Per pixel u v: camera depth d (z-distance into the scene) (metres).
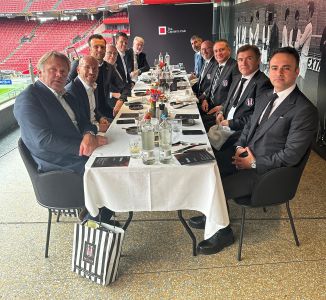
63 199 1.91
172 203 1.76
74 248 1.83
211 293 1.72
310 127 1.81
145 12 8.04
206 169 1.69
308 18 3.59
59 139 1.91
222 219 1.76
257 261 1.95
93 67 2.63
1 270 1.92
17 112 1.92
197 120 2.53
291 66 1.87
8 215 2.53
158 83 3.91
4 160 3.66
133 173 1.70
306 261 1.93
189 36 8.16
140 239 2.19
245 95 2.64
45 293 1.75
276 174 1.84
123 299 1.69
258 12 5.56
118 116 2.76
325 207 2.51
